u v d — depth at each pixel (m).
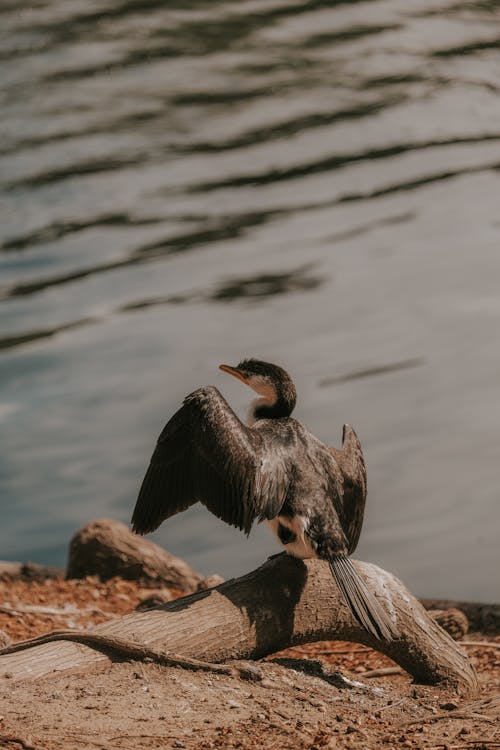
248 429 7.64
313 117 40.00
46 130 39.09
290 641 7.79
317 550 7.46
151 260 30.36
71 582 13.28
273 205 34.06
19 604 11.91
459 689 8.23
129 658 7.27
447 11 47.84
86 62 44.03
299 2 49.53
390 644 8.16
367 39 45.44
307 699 7.33
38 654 7.17
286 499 7.57
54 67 43.66
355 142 38.28
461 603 12.84
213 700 6.98
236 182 35.38
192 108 40.66
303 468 7.66
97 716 6.56
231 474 7.41
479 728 6.73
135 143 38.34
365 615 7.15
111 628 7.38
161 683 7.09
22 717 6.50
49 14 48.50
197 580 13.55
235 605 7.62
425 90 41.22
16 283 29.23
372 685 8.04
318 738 6.46
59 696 6.79
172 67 43.69
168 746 6.20
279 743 6.36
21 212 33.94
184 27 47.28
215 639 7.48
